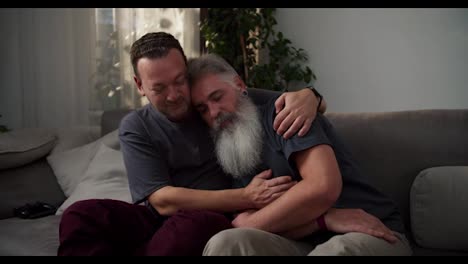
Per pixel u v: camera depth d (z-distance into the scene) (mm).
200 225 1103
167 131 1393
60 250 1091
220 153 1322
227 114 1285
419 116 1540
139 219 1280
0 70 2852
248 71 3248
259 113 1327
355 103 3359
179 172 1425
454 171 1347
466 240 1280
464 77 3082
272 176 1264
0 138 2088
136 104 3143
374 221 1150
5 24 2838
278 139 1237
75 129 2443
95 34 3047
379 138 1535
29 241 1452
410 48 3174
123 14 3082
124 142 1409
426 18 3113
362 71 3309
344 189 1260
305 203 1106
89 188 1896
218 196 1235
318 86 3447
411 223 1403
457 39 3061
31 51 2908
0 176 2006
